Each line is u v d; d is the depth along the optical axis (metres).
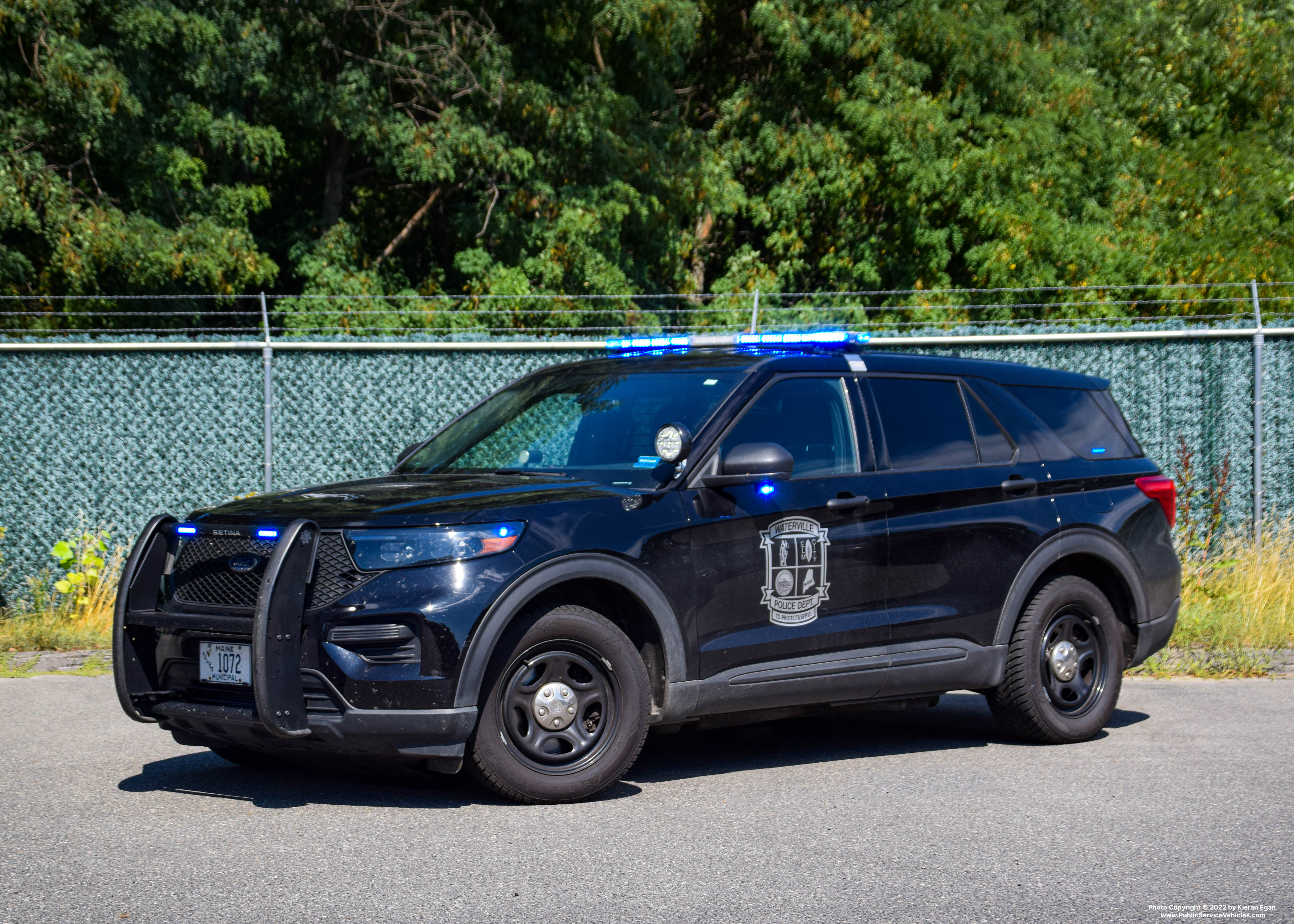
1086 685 6.65
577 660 5.09
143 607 5.14
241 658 4.81
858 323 16.67
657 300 20.52
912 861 4.45
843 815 5.05
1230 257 21.94
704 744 6.64
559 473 5.73
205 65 15.86
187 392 10.97
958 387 6.55
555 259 18.31
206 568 5.05
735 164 21.98
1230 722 7.05
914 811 5.15
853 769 5.96
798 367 6.02
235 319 18.53
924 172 20.31
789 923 3.81
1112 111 24.31
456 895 4.02
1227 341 12.13
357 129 17.41
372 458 11.18
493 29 18.80
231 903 3.91
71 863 4.31
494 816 4.93
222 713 4.81
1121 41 26.53
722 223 23.45
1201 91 27.20
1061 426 6.86
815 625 5.71
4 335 11.17
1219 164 24.73
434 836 4.65
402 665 4.75
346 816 4.93
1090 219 22.44
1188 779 5.72
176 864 4.30
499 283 17.83
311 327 14.89
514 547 4.94
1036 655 6.41
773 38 21.14
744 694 5.52
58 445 10.76
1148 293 20.78
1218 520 11.91
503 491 5.23
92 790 5.34
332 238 18.78
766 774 5.83
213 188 16.92
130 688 5.08
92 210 15.29
